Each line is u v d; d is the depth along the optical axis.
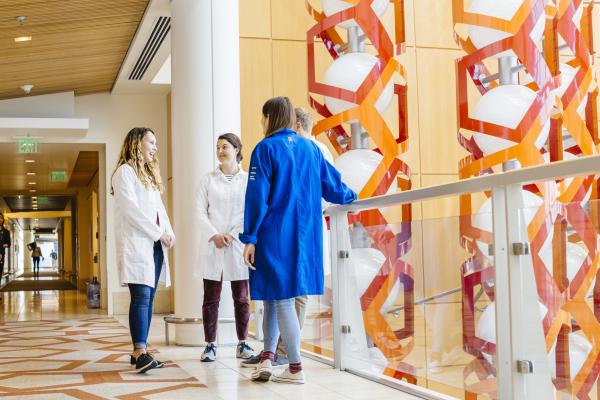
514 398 2.51
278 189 3.44
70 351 5.43
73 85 10.02
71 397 3.36
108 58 8.97
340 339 4.05
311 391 3.39
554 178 2.25
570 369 2.31
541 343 2.43
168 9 7.13
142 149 4.21
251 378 3.77
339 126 5.43
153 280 4.14
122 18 7.54
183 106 5.98
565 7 5.20
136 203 4.08
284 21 7.70
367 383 3.60
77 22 7.40
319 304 4.47
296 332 3.58
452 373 2.97
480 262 2.73
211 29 6.02
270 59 7.62
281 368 4.16
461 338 2.89
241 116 7.49
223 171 4.76
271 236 3.42
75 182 18.16
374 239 3.68
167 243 4.20
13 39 7.70
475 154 4.88
